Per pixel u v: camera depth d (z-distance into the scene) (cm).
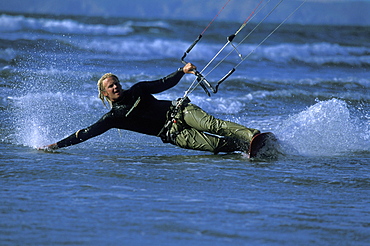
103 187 1845
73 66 5309
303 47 8544
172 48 7119
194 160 2361
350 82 5288
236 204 1698
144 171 2102
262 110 3862
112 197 1722
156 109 2438
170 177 2020
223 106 3859
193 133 2448
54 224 1448
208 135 2455
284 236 1423
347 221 1577
